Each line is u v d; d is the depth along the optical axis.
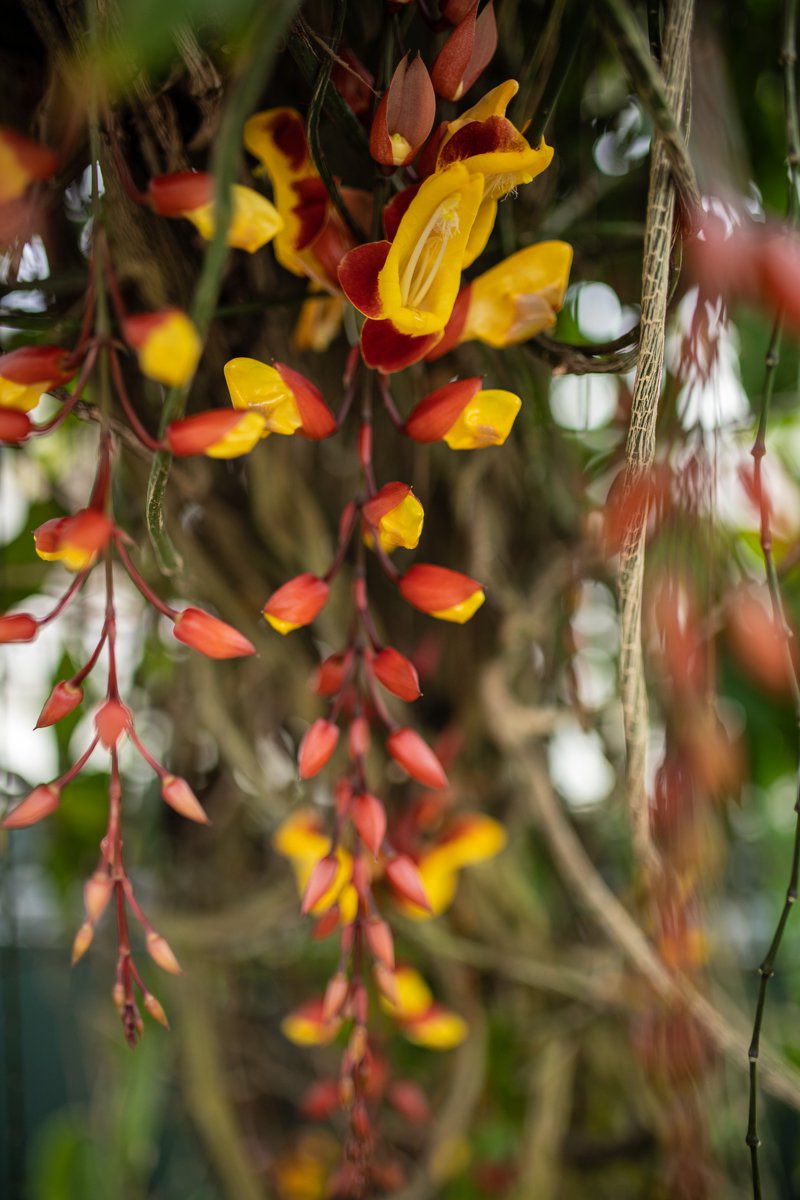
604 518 0.49
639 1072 0.73
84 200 0.55
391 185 0.48
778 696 0.67
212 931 0.70
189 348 0.41
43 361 0.44
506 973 0.69
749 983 0.78
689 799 0.57
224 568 0.65
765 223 0.52
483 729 0.68
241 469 0.63
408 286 0.46
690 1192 0.65
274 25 0.39
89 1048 0.78
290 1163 0.77
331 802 0.67
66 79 0.47
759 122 0.65
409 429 0.48
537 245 0.49
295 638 0.67
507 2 0.55
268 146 0.48
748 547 0.70
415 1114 0.70
